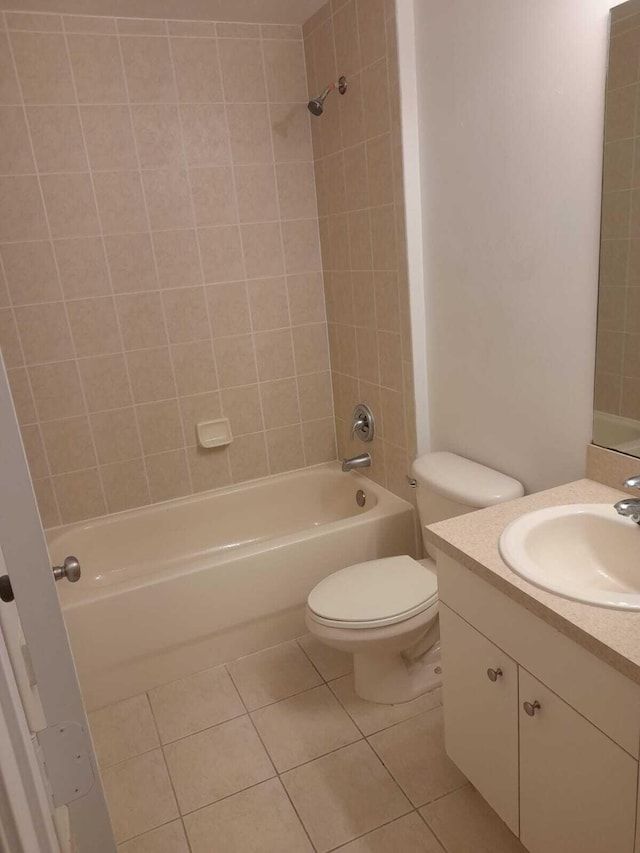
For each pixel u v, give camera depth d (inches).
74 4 88.0
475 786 64.4
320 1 94.6
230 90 102.3
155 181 100.9
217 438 114.3
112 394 106.0
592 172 59.7
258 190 108.0
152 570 112.0
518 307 72.8
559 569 57.6
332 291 113.9
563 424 69.7
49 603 32.6
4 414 30.2
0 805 26.8
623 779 43.2
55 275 98.3
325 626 74.5
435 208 83.4
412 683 83.4
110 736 82.0
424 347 92.0
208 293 108.6
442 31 75.1
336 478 120.3
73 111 94.0
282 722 81.7
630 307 58.7
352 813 67.6
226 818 68.5
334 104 99.3
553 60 61.5
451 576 59.4
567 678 46.5
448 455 88.8
